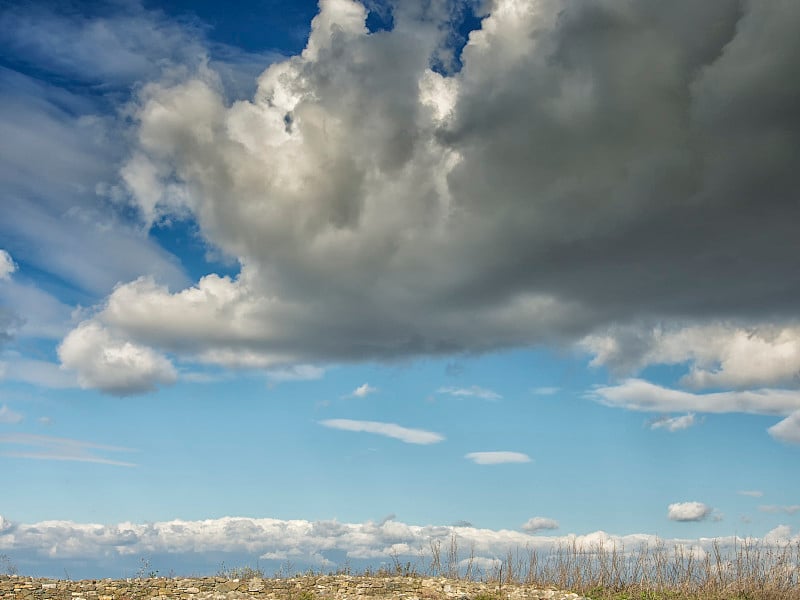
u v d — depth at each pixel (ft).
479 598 116.67
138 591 113.29
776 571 135.13
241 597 110.73
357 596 112.37
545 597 119.75
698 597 128.88
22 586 110.52
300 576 130.00
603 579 140.87
